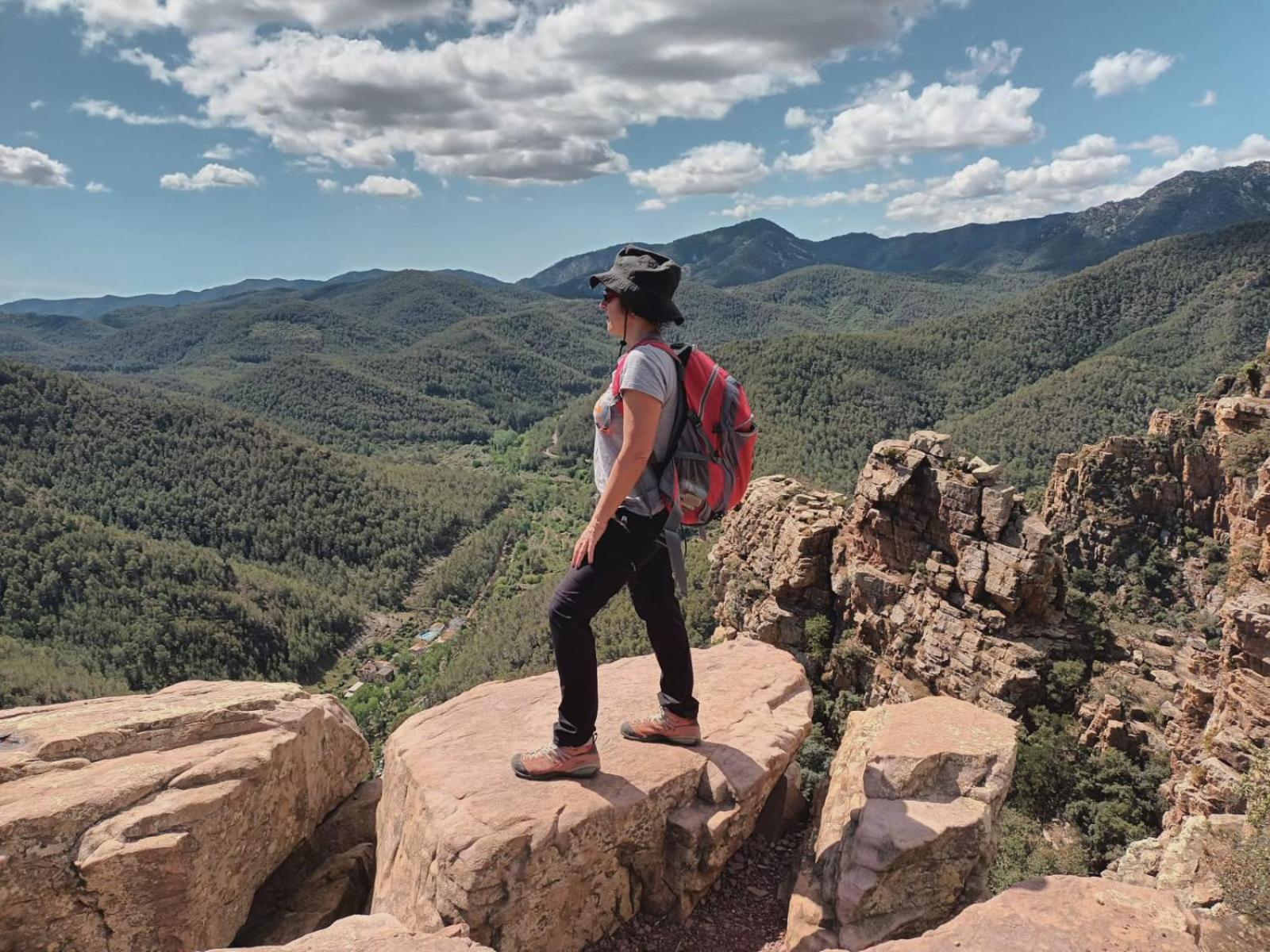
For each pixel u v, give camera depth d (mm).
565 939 4812
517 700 6730
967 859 4812
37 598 132750
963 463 28953
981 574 27188
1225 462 37219
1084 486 66625
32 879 5090
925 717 6035
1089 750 23094
